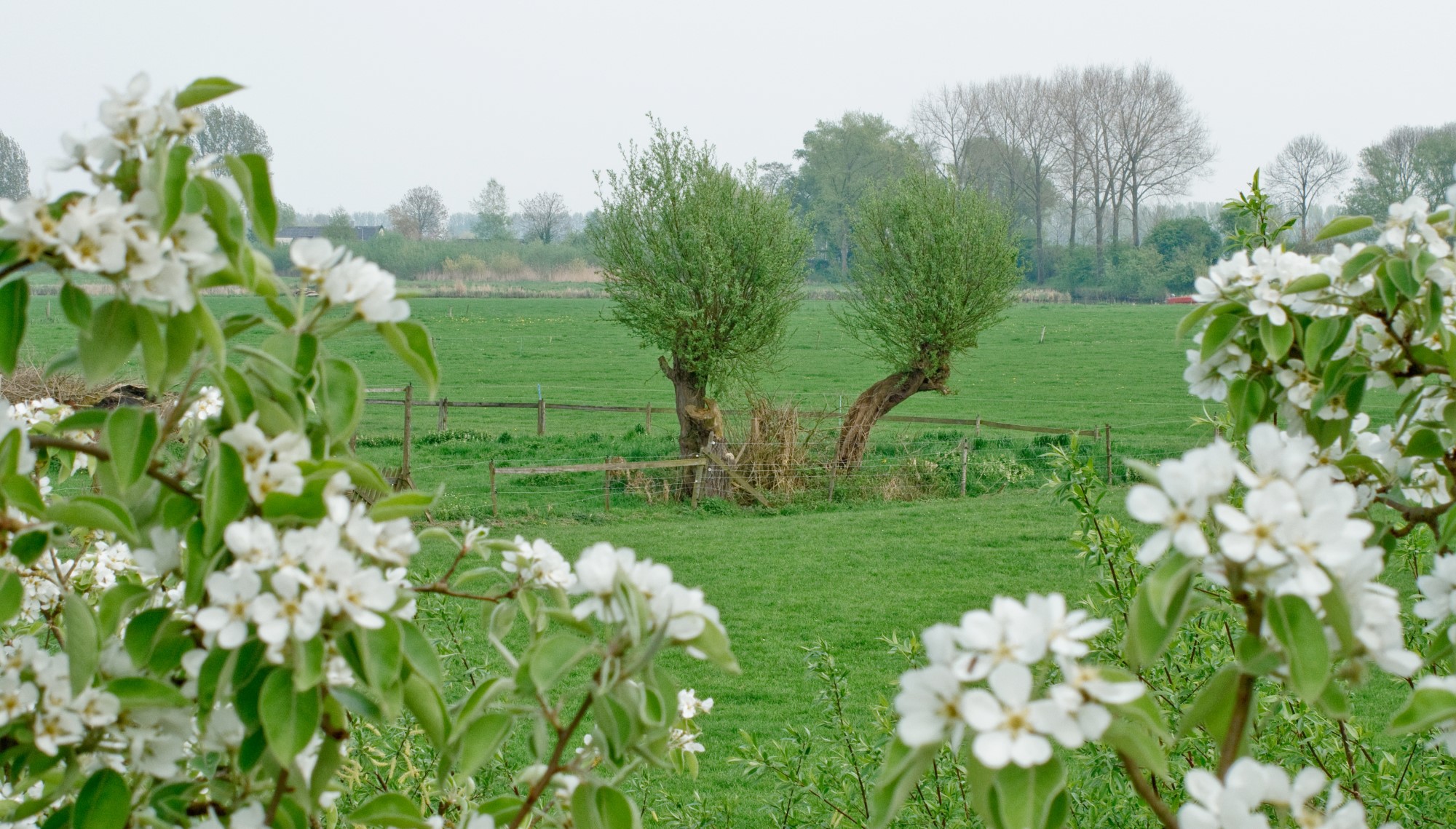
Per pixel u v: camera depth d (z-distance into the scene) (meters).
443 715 1.93
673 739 3.16
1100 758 3.59
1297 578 1.39
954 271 19.53
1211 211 122.94
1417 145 79.75
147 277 1.53
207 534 1.61
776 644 11.24
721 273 18.05
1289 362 2.52
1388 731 1.66
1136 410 31.66
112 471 1.81
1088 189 89.88
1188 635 3.78
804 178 89.00
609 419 29.75
